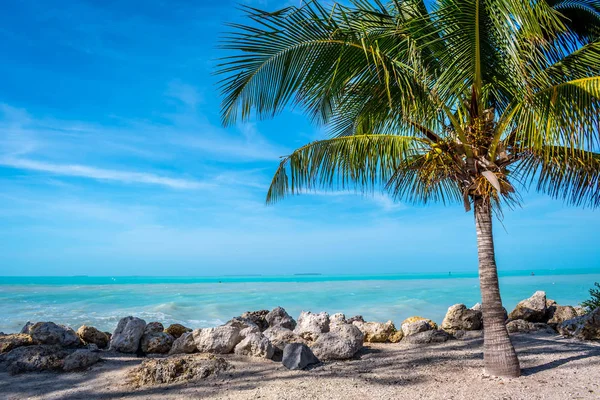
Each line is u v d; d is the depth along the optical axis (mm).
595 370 5328
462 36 4766
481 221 5523
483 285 5445
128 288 44219
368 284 51281
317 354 6242
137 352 6688
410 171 6586
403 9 5996
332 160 6199
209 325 14188
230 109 5785
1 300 26094
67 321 15062
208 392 4742
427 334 7547
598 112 4398
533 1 4137
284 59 5266
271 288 42625
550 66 5000
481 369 5500
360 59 5105
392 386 4898
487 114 5352
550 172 6270
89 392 4789
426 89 5004
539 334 8008
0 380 5223
